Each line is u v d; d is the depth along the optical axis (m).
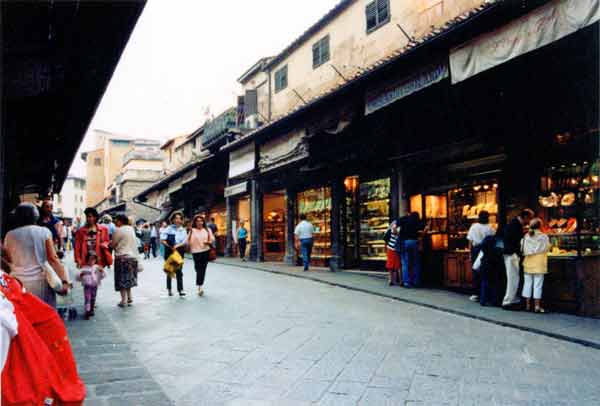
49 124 9.34
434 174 12.32
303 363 5.46
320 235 17.12
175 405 4.20
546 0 7.05
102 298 10.61
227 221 24.38
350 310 8.72
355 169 15.04
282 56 20.59
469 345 6.23
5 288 2.89
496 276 9.05
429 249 12.08
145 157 50.97
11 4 4.73
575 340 6.39
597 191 8.62
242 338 6.63
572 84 8.68
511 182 10.08
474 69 8.16
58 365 3.00
